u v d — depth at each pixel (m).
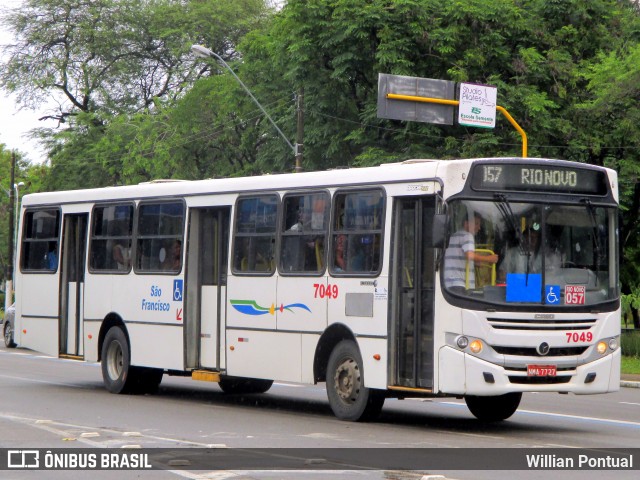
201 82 57.28
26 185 83.31
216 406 18.84
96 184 65.38
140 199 20.91
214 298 19.03
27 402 19.16
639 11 42.62
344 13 36.88
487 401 16.62
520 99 36.59
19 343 23.91
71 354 22.59
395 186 15.52
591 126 37.59
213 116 57.78
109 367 21.38
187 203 19.64
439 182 14.82
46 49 70.44
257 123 54.06
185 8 71.31
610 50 39.28
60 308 22.88
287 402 19.80
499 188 14.90
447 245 14.64
